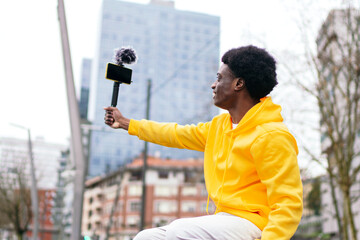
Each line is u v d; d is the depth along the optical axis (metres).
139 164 65.12
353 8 11.73
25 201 28.72
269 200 1.52
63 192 28.06
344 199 12.33
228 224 1.49
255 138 1.56
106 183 68.12
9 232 35.72
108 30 111.12
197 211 60.69
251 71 1.66
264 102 1.65
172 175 62.81
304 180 13.62
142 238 1.63
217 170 1.68
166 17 114.94
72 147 8.07
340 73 13.02
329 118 12.14
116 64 1.89
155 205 61.66
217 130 1.78
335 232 27.88
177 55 112.25
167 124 1.96
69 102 7.89
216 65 20.16
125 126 1.97
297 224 1.47
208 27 116.19
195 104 103.81
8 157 26.88
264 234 1.45
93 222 67.06
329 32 11.98
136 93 104.31
